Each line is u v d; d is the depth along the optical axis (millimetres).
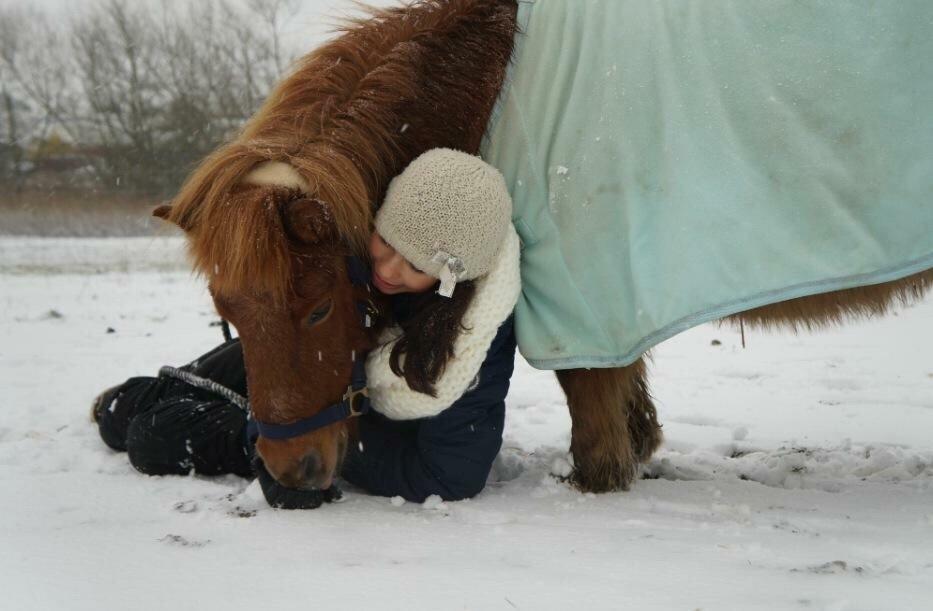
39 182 26000
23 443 3441
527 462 3303
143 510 2496
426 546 2141
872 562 2000
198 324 7730
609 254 2531
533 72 2635
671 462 3301
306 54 2727
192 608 1725
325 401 2377
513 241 2492
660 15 2529
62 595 1798
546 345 2596
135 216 19219
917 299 2750
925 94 2379
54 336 7008
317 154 2283
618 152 2510
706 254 2420
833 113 2398
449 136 2547
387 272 2393
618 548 2115
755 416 4234
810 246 2400
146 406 3193
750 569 1938
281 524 2346
